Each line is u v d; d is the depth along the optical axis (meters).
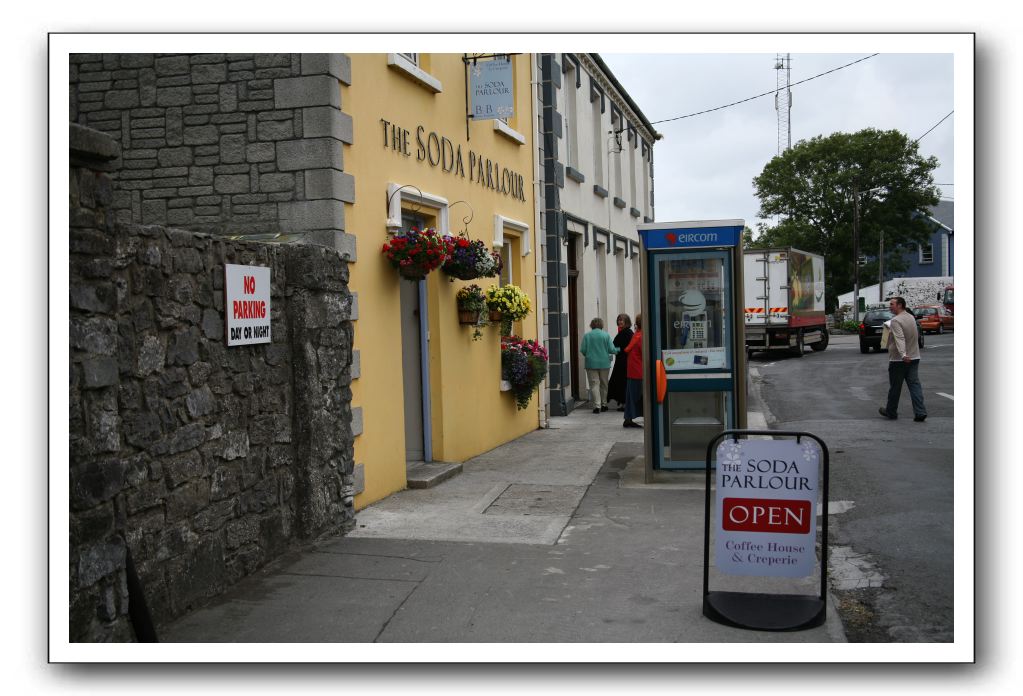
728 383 9.97
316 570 6.50
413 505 8.60
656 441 10.19
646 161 28.16
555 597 5.96
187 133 8.00
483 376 12.05
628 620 5.54
